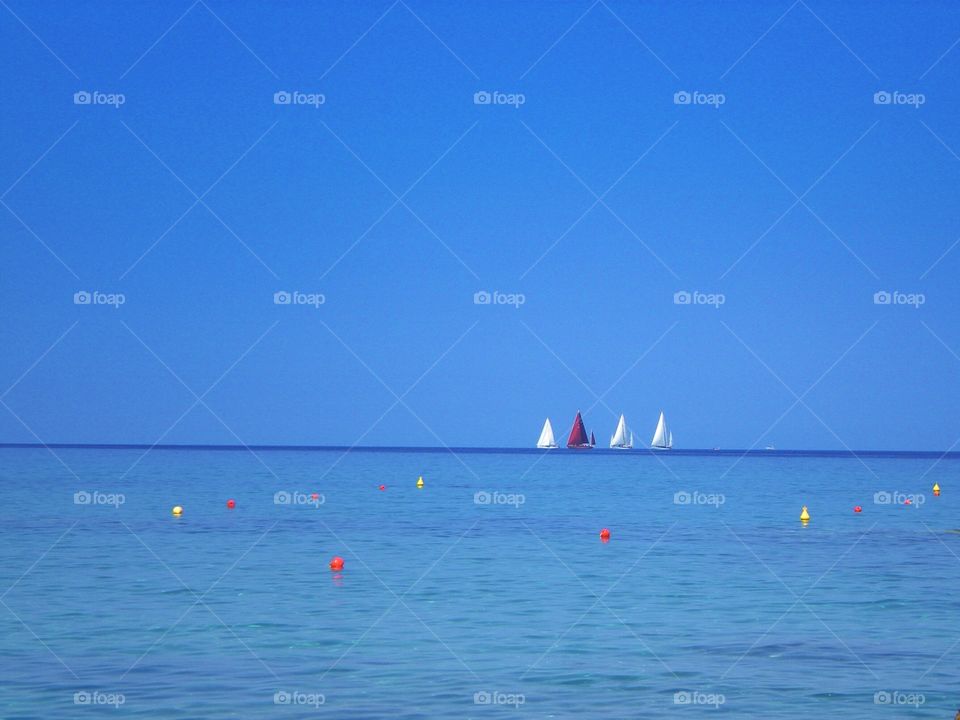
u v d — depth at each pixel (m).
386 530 37.19
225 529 36.56
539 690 13.79
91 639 16.89
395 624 18.42
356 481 76.88
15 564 26.36
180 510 42.62
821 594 22.12
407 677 14.44
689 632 17.80
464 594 22.00
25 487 61.41
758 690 13.82
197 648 16.27
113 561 27.08
